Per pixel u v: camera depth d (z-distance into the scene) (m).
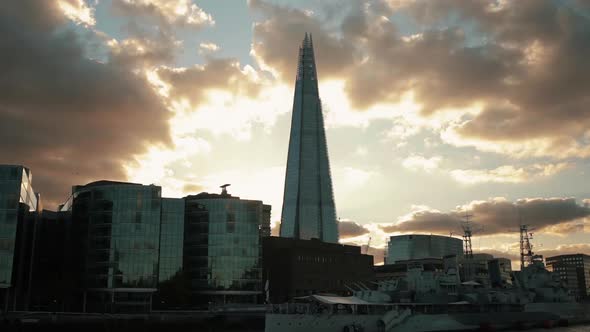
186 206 194.00
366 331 103.25
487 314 122.56
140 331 122.44
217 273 185.12
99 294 163.75
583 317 149.75
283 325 98.81
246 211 191.50
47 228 191.88
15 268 148.00
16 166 148.00
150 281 165.00
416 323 109.31
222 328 131.00
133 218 167.62
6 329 110.62
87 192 175.38
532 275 151.25
